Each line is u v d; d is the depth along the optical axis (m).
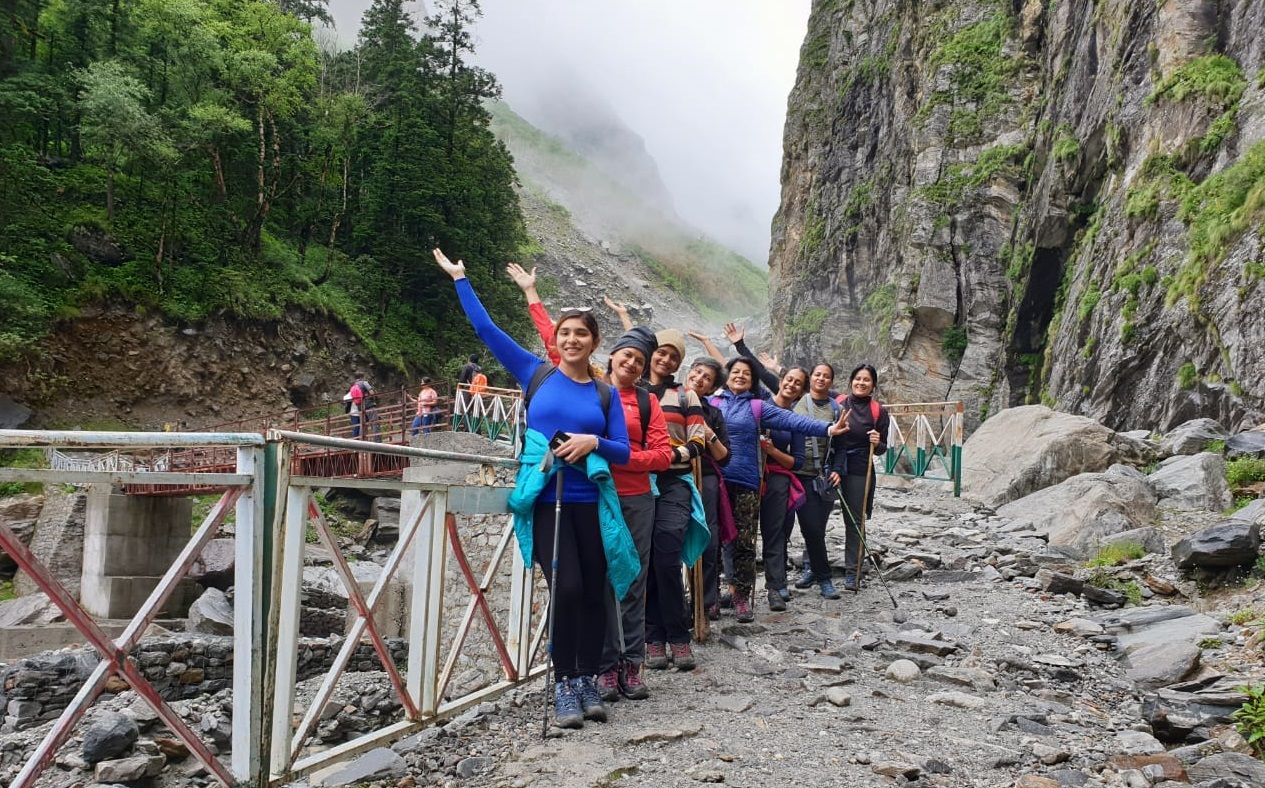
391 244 44.81
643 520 4.21
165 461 18.12
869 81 54.38
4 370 27.48
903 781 3.26
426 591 3.63
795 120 69.31
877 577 7.52
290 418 30.23
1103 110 24.39
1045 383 25.73
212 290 34.47
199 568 15.41
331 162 47.72
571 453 3.59
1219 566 6.48
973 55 39.09
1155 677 4.85
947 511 10.56
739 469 5.83
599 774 3.25
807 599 6.79
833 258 52.78
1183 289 16.23
